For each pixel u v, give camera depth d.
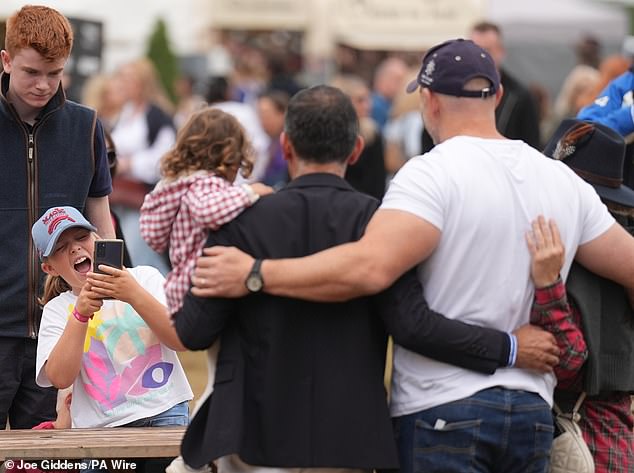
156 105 26.34
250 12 49.97
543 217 9.20
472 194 9.05
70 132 12.57
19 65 11.88
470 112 9.42
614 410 10.70
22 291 12.41
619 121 14.25
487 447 9.04
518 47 44.91
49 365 11.17
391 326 9.04
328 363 9.01
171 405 11.56
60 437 10.76
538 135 20.64
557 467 10.09
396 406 9.32
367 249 8.80
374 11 48.47
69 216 11.56
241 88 37.94
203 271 8.92
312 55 49.66
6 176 12.33
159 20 45.19
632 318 10.23
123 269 10.76
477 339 8.95
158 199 9.80
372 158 23.88
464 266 9.07
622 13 48.00
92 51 24.00
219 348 9.27
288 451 8.89
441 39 47.53
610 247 9.56
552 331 9.24
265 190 9.84
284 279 8.80
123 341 11.56
